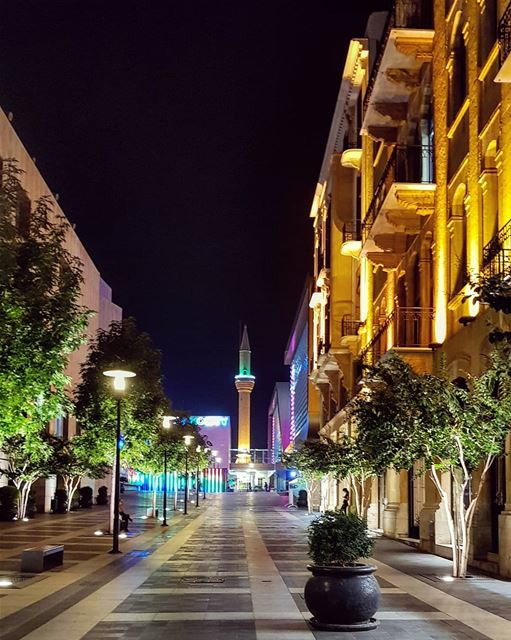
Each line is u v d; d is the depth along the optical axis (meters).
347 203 48.09
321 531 11.73
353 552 11.59
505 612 12.98
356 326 41.94
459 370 21.62
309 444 40.44
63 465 46.47
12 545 26.92
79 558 22.16
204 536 31.98
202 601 14.09
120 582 16.80
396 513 30.53
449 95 24.83
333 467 34.31
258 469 152.38
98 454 31.47
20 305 13.65
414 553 24.42
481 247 20.73
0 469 45.16
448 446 17.52
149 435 32.03
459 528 18.52
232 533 34.06
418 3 27.56
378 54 29.38
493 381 16.84
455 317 23.11
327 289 53.22
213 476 139.88
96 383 31.58
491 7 21.05
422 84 27.88
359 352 40.53
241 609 13.16
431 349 24.92
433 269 25.83
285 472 128.25
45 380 13.75
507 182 18.62
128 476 113.62
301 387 96.25
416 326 28.31
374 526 36.06
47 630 11.23
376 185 37.09
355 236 43.09
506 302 10.39
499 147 19.56
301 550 25.36
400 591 15.55
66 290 14.93
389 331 32.47
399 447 17.70
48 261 14.75
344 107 45.94
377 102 30.48
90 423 31.17
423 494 28.45
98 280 76.56
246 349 155.00
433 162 26.70
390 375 18.81
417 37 26.50
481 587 16.19
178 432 53.03
